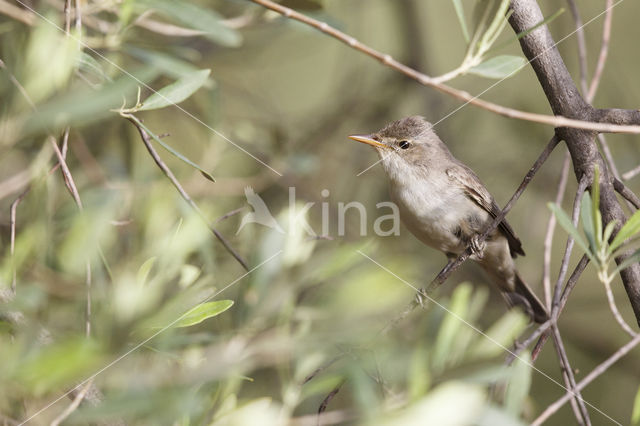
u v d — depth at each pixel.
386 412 3.40
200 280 5.11
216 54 11.70
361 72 13.78
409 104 13.88
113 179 8.12
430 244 9.20
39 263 5.02
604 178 5.58
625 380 11.76
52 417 4.24
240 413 3.76
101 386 3.79
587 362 11.87
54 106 3.73
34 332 3.98
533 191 13.12
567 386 5.23
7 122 3.72
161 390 3.61
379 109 13.32
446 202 8.80
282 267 4.60
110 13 7.98
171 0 6.43
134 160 8.98
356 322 3.88
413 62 13.48
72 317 4.81
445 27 15.38
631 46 14.34
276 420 3.75
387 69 13.57
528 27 5.71
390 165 9.05
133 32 7.62
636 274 5.49
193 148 10.31
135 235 6.14
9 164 6.59
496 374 3.77
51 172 5.33
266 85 14.58
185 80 5.16
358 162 12.72
